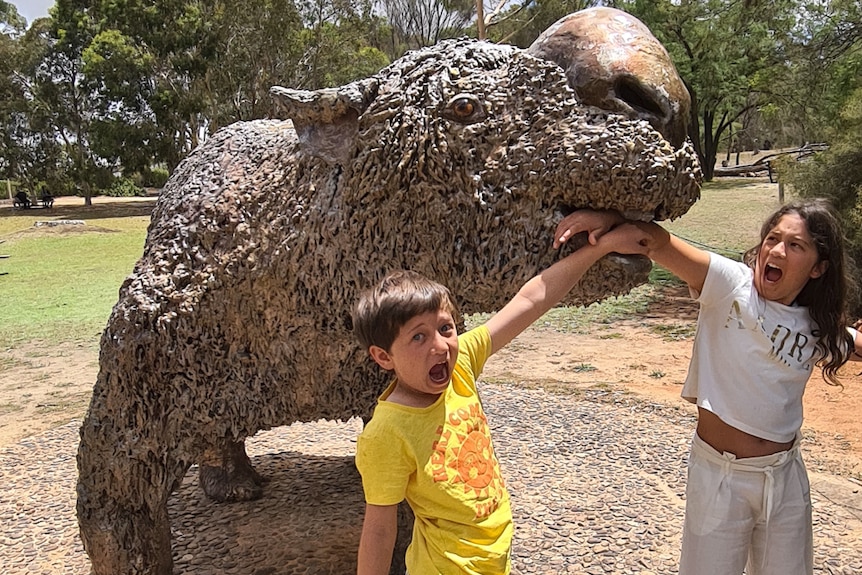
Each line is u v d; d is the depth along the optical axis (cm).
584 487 361
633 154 177
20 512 359
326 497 357
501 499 177
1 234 2128
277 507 347
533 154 190
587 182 181
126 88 2464
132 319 239
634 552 300
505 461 395
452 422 171
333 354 237
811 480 374
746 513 199
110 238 1806
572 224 184
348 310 225
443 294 164
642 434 436
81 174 3052
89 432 248
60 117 3000
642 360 649
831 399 538
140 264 252
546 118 189
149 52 2469
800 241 189
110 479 247
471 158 196
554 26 199
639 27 191
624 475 375
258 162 246
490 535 171
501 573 171
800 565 200
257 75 2511
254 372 245
